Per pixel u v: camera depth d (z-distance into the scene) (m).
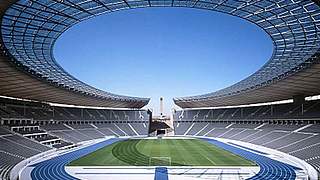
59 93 65.56
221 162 43.88
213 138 86.44
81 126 87.06
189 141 78.75
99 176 34.56
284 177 33.97
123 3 27.23
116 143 72.88
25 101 74.38
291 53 38.25
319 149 45.38
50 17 28.20
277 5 26.44
